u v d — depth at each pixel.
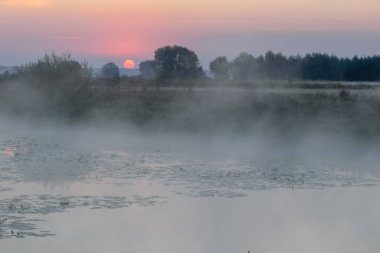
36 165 28.06
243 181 24.28
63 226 17.36
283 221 18.08
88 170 26.66
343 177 25.14
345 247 15.72
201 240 16.16
